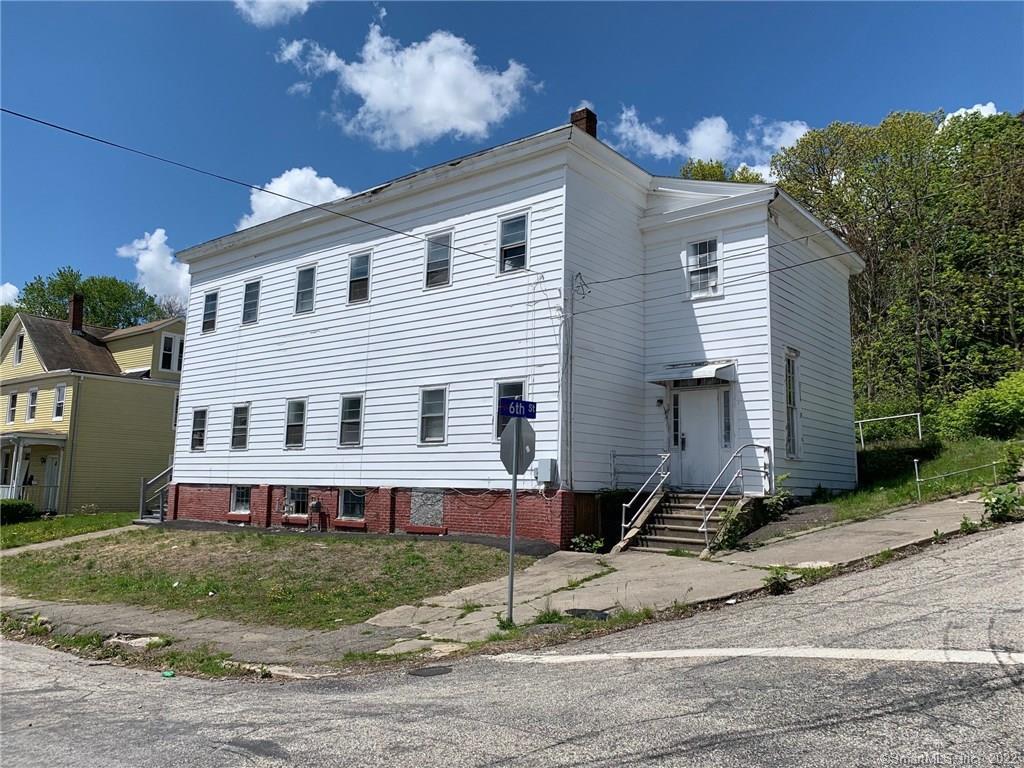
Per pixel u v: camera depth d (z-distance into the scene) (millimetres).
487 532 16375
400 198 19188
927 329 30359
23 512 29609
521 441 10266
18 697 8109
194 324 24688
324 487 19859
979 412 22969
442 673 7902
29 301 61469
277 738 5852
